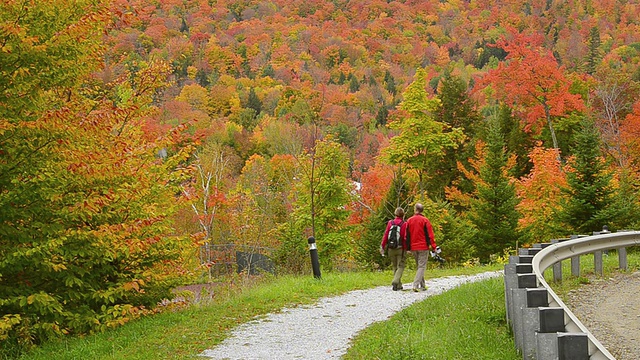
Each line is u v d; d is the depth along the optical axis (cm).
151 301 1410
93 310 1277
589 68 10625
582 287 1352
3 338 1087
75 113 1245
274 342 997
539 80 4641
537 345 654
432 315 1132
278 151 7188
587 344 591
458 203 4231
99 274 1301
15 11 1141
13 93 1160
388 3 19738
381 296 1466
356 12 18900
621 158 3803
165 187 1447
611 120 4091
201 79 13512
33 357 1011
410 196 3484
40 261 1157
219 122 9769
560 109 4503
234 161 6812
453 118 5538
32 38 1105
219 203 3259
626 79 5625
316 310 1286
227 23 18000
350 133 8194
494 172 3127
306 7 18975
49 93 1316
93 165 1198
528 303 745
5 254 1152
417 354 820
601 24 15012
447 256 2880
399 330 1012
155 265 1422
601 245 1517
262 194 4153
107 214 1288
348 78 14188
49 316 1214
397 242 1555
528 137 5044
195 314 1273
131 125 1502
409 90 3475
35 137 1144
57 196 1180
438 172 4806
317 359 879
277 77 13825
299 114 8569
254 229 3469
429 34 18100
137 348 973
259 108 12094
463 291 1339
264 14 18788
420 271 1536
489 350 861
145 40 14375
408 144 3456
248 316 1226
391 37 17550
